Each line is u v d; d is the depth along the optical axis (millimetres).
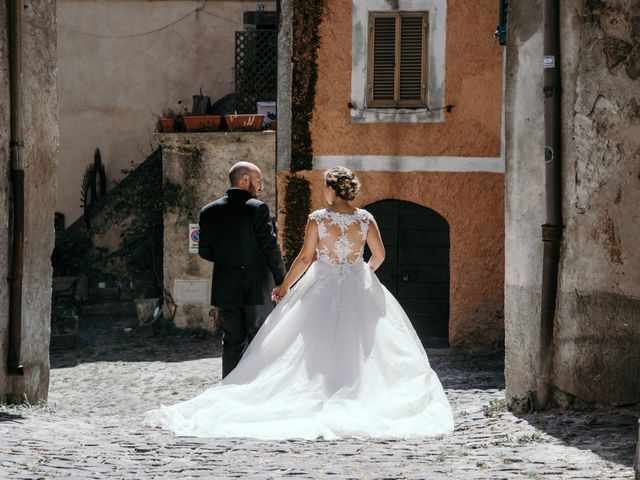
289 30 15969
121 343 16438
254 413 7035
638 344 6453
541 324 7203
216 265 8375
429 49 15789
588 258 6805
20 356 8664
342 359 7375
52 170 9578
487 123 15797
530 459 5301
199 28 20812
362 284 7711
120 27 20922
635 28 6473
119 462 5363
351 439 6629
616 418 6402
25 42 8805
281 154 16141
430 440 6500
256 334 7766
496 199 15852
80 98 21062
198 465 5301
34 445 5895
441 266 16156
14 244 8406
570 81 6965
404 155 15922
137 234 18016
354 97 15930
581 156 6863
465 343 15875
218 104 19859
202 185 17203
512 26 8047
